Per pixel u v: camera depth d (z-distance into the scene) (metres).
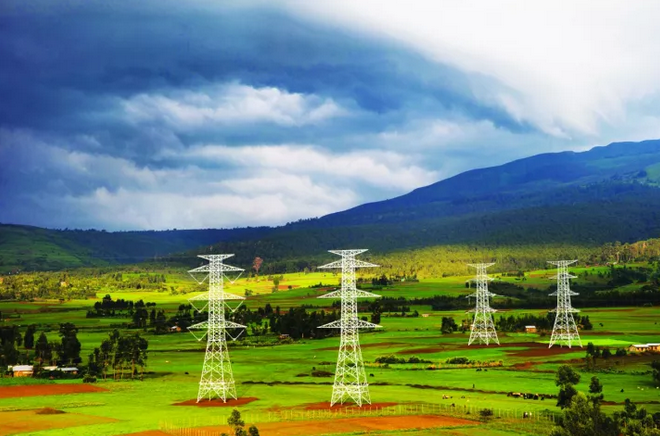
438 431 136.25
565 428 128.38
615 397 169.75
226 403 172.12
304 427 140.62
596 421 126.00
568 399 152.88
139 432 136.38
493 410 156.62
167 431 137.25
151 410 162.50
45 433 135.62
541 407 159.75
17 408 164.75
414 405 164.25
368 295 178.12
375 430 137.38
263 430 137.88
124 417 153.12
